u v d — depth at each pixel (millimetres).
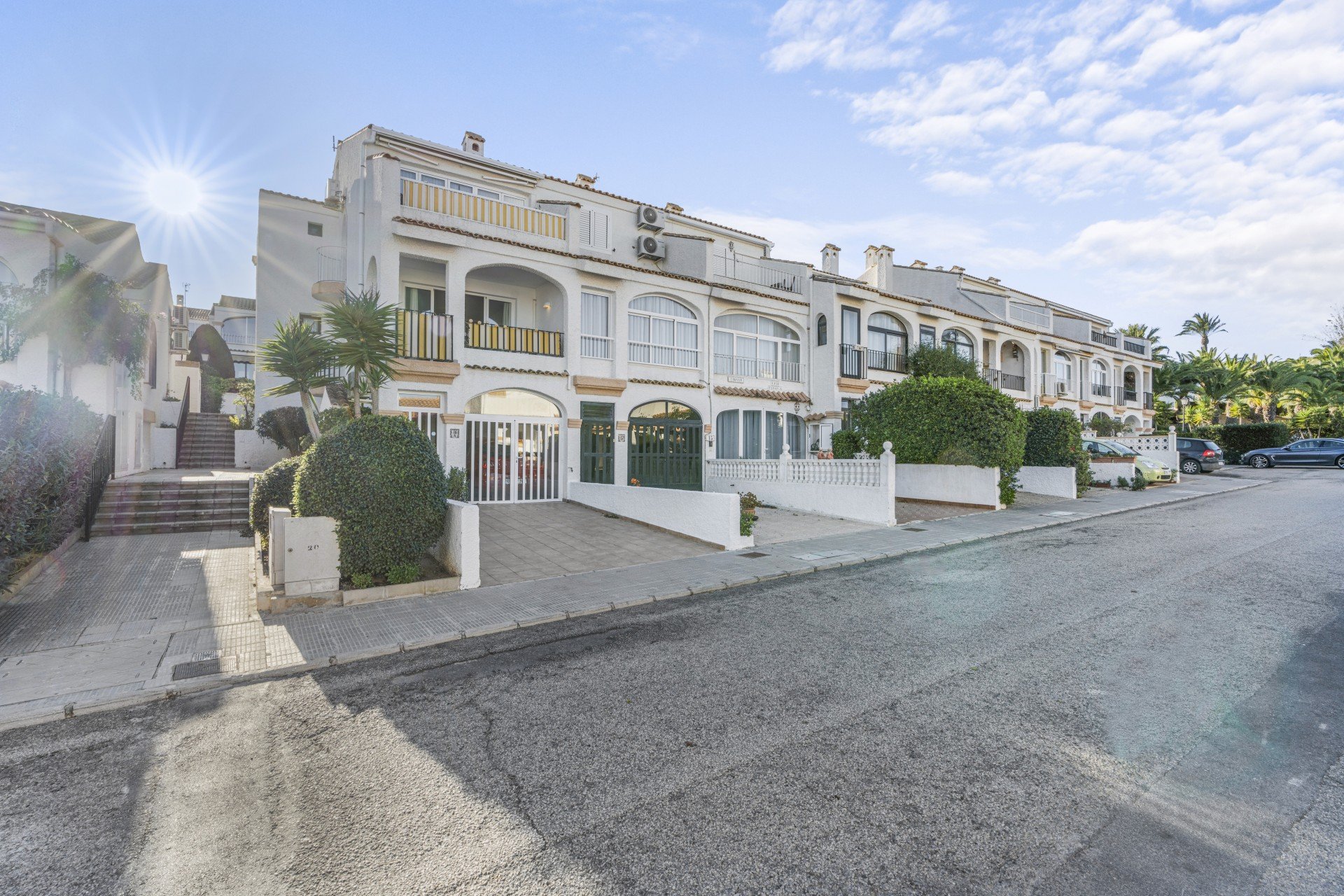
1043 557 9812
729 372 21062
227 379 27594
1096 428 29719
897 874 2752
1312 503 15727
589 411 17250
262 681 5258
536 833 3102
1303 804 3258
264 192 18969
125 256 16094
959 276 28766
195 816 3326
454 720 4438
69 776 3756
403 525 7812
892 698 4641
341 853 2986
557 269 16672
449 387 14930
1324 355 42719
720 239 24422
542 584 8461
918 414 16172
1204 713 4305
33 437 7391
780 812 3232
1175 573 8484
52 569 8711
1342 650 5473
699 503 11484
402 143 17141
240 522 11914
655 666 5434
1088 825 3094
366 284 15625
